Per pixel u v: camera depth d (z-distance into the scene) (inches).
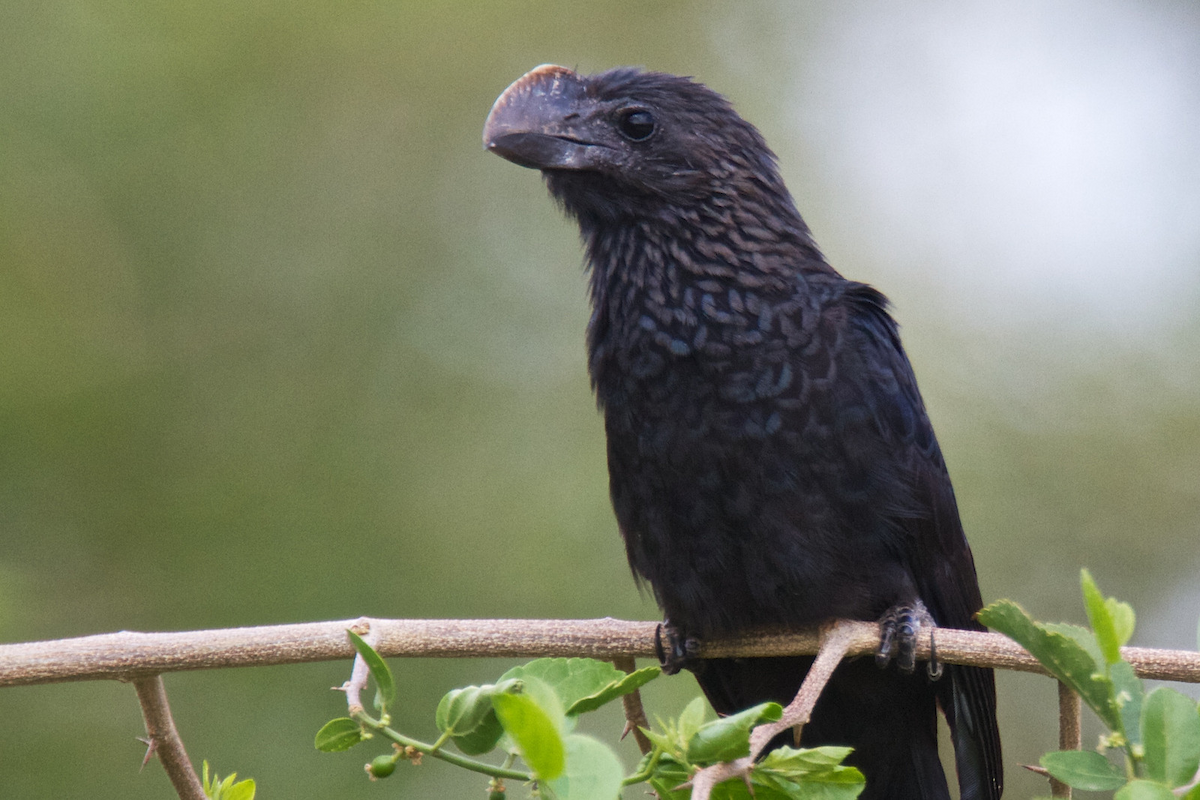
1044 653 176.1
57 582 484.7
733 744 169.6
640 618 498.6
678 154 280.4
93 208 533.6
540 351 565.9
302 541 506.0
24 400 497.7
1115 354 607.5
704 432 262.4
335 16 583.8
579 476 531.2
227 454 524.1
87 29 548.1
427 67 595.8
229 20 566.6
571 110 287.1
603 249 287.6
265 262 557.3
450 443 539.5
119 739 450.6
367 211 576.7
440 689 462.3
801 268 279.0
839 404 261.1
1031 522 574.2
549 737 149.6
